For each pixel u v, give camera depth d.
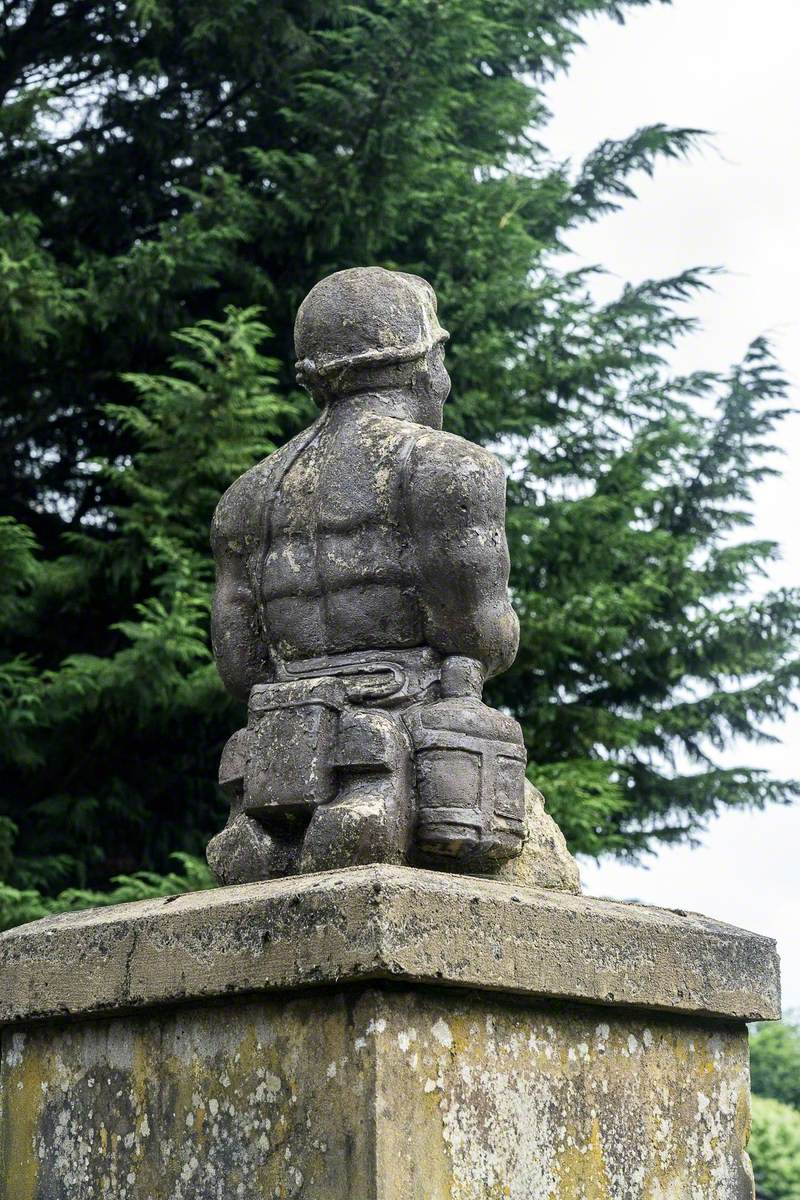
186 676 9.66
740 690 11.95
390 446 3.90
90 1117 3.74
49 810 9.75
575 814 9.79
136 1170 3.61
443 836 3.65
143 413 10.35
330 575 3.88
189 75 10.85
